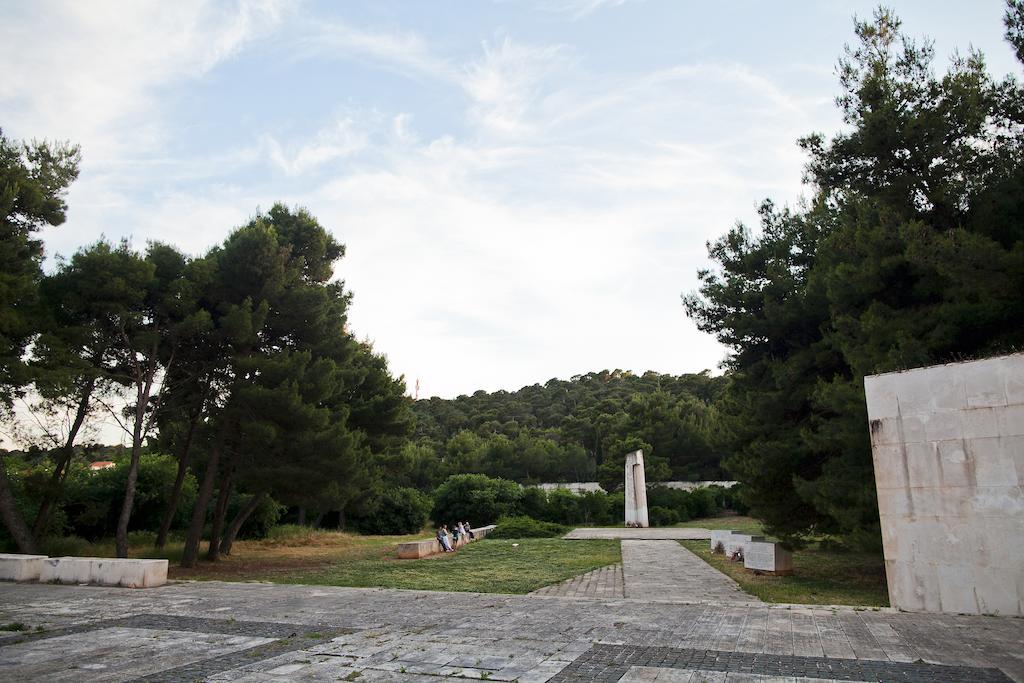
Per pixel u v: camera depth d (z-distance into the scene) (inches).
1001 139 506.9
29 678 248.8
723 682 237.0
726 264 781.9
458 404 4658.0
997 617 371.2
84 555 895.1
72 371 704.4
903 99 527.8
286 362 803.4
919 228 468.1
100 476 1165.7
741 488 725.9
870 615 381.4
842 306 580.1
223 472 964.6
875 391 443.2
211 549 943.7
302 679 246.1
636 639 314.8
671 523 1897.1
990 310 448.5
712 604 427.8
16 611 418.6
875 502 515.8
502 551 1061.1
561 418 3954.2
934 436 412.5
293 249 954.7
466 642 310.5
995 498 385.1
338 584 638.5
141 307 780.0
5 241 703.7
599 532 1553.9
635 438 2321.6
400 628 348.8
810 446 588.1
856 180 571.8
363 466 943.0
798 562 821.9
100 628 356.8
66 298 730.2
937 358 479.8
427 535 1635.1
